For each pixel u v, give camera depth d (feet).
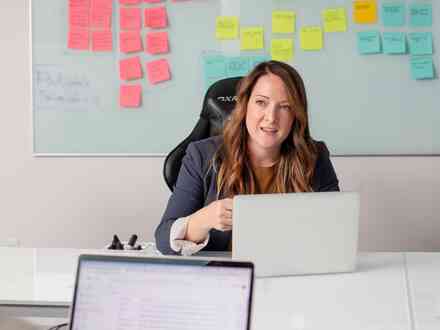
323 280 5.96
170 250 6.39
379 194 10.75
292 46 10.57
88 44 10.72
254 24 10.57
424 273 6.20
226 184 6.92
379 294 5.58
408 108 10.59
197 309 3.69
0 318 5.60
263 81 6.66
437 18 10.46
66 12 10.70
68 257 6.87
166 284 3.73
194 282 3.72
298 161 6.92
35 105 10.85
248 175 6.95
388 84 10.57
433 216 10.74
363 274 6.16
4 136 10.93
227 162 6.93
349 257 6.12
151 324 3.70
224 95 8.15
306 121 6.86
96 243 11.03
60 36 10.74
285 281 5.91
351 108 10.62
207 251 6.95
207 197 7.01
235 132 6.93
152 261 3.76
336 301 5.40
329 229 5.99
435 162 10.66
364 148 10.68
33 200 11.02
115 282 3.74
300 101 6.70
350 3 10.48
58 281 5.96
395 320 4.99
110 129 10.85
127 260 3.76
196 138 8.20
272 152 6.93
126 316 3.71
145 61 10.72
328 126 10.67
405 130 10.63
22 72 10.83
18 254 7.00
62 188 10.98
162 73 10.71
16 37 10.78
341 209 5.98
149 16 10.64
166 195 10.90
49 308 5.43
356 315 5.10
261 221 5.80
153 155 10.85
